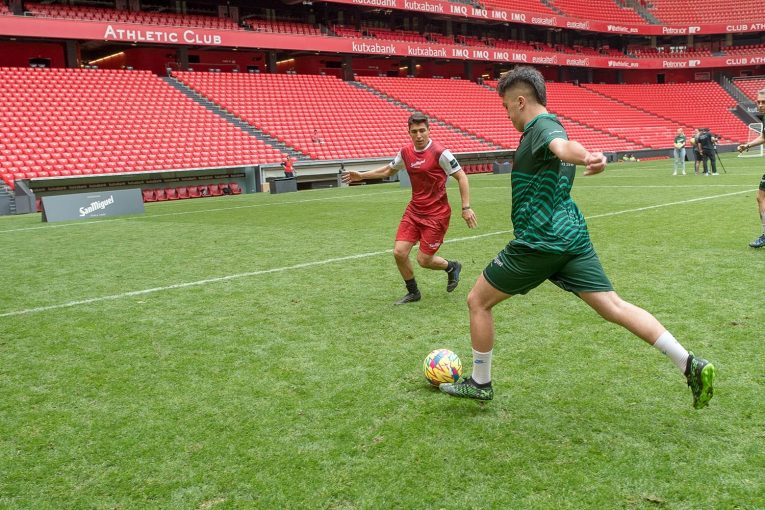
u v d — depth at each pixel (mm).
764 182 7121
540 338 4457
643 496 2420
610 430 2994
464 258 7871
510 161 34344
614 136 40312
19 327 5363
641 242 8195
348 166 27328
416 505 2430
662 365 3822
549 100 43219
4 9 25938
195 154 24094
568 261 2992
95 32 25406
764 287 5551
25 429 3293
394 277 6926
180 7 33750
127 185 22391
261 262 8141
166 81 28609
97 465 2875
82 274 7754
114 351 4605
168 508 2494
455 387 3340
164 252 9336
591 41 53062
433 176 5543
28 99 23484
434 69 45906
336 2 34719
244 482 2668
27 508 2531
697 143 21500
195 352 4504
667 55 51375
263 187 24844
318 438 3049
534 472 2637
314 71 39812
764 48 50750
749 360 3801
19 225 14461
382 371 3959
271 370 4059
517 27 48781
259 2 36094
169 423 3301
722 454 2713
